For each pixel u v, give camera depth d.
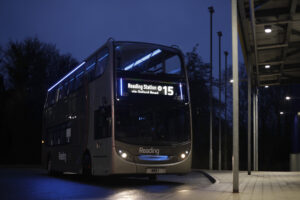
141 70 15.44
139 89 15.22
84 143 17.30
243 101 60.09
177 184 16.73
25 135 52.41
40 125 52.72
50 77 53.66
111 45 15.44
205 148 55.81
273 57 23.11
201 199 10.00
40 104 52.75
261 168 60.88
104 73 15.62
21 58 52.47
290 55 22.86
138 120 14.95
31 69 53.25
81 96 18.25
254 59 23.52
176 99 15.68
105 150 15.08
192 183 17.62
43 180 19.70
